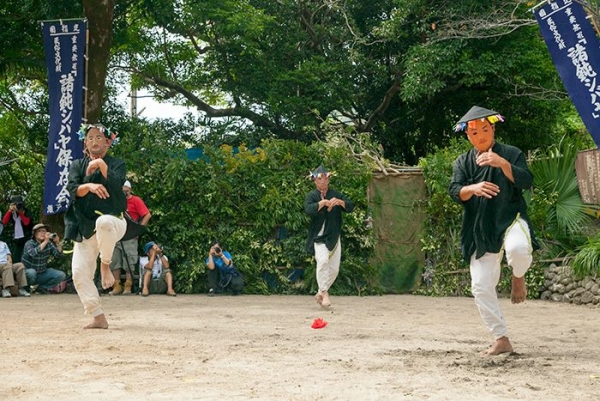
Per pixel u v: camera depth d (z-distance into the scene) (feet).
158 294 50.62
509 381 18.80
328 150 53.93
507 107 75.61
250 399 16.37
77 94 49.01
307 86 72.33
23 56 62.23
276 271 52.21
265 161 54.03
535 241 23.08
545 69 69.21
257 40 74.28
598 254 44.96
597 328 32.14
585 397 17.01
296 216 52.44
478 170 23.26
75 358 21.95
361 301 46.39
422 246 52.19
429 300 47.44
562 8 42.93
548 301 47.19
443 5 68.64
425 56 66.49
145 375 19.25
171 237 52.90
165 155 54.03
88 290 29.45
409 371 20.12
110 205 28.30
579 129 75.15
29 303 43.06
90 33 56.59
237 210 53.36
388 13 76.02
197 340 26.43
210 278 50.72
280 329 30.42
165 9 66.64
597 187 49.03
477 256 22.88
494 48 69.00
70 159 48.93
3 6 59.72
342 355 22.95
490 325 23.31
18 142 70.44
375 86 76.33
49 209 48.96
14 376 19.07
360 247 52.16
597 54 42.37
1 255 47.85
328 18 75.72
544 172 50.93
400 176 53.06
